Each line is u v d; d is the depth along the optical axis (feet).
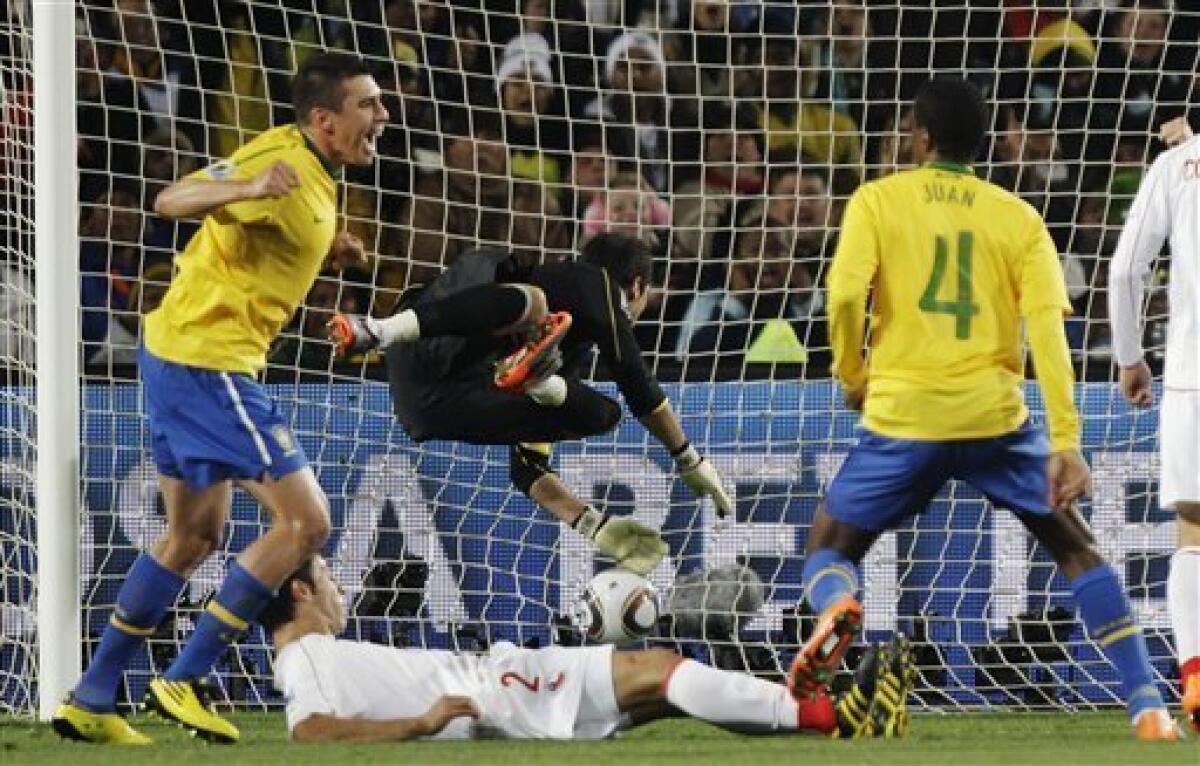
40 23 79.56
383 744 63.36
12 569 89.51
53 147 79.20
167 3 123.44
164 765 57.21
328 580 66.69
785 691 64.44
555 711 64.59
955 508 93.45
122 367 114.21
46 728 75.72
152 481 91.61
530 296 74.64
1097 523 94.02
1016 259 63.00
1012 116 127.13
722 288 122.01
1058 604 93.35
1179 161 70.38
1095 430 94.43
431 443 94.07
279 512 66.28
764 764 55.21
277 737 72.13
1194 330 70.08
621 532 80.59
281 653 65.51
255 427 66.18
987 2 128.57
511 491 93.91
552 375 76.79
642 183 122.72
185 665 66.90
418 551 93.40
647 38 127.34
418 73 124.77
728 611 89.92
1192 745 63.46
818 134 116.57
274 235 66.39
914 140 64.90
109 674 68.64
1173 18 128.88
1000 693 92.73
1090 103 112.78
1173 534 93.76
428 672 64.69
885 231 62.80
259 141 67.31
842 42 127.44
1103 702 92.73
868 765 54.90
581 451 93.76
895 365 62.90
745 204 123.75
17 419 89.51
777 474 94.63
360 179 121.39
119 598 69.31
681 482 93.91
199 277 66.90
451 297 74.69
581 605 75.25
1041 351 62.44
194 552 69.67
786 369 115.55
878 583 93.15
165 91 122.93
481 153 124.16
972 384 62.28
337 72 67.26
